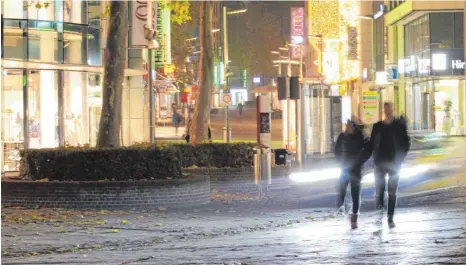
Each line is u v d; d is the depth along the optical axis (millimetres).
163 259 28844
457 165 76625
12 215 45281
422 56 166500
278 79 71562
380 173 40531
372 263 26391
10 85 78375
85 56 81812
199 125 82750
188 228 39750
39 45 77375
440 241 31766
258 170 58812
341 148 43188
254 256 28984
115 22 55125
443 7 157625
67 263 28156
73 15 83250
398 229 36625
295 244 32375
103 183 49562
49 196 49594
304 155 78750
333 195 57844
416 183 61844
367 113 117250
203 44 83375
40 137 80125
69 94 83688
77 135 84312
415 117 172375
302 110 78500
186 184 51719
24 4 78688
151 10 69375
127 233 37688
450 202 49469
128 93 110688
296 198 56969
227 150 70188
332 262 26859
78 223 41562
